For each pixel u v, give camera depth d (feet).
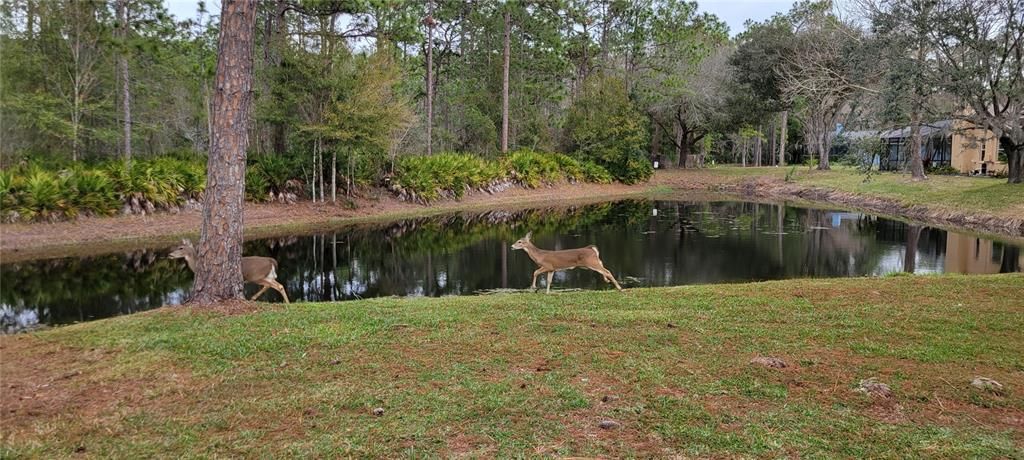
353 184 71.97
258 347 17.12
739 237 55.31
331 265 41.45
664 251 47.83
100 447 11.48
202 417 12.73
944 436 11.80
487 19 108.99
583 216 73.26
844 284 27.76
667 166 141.28
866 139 76.18
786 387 14.25
